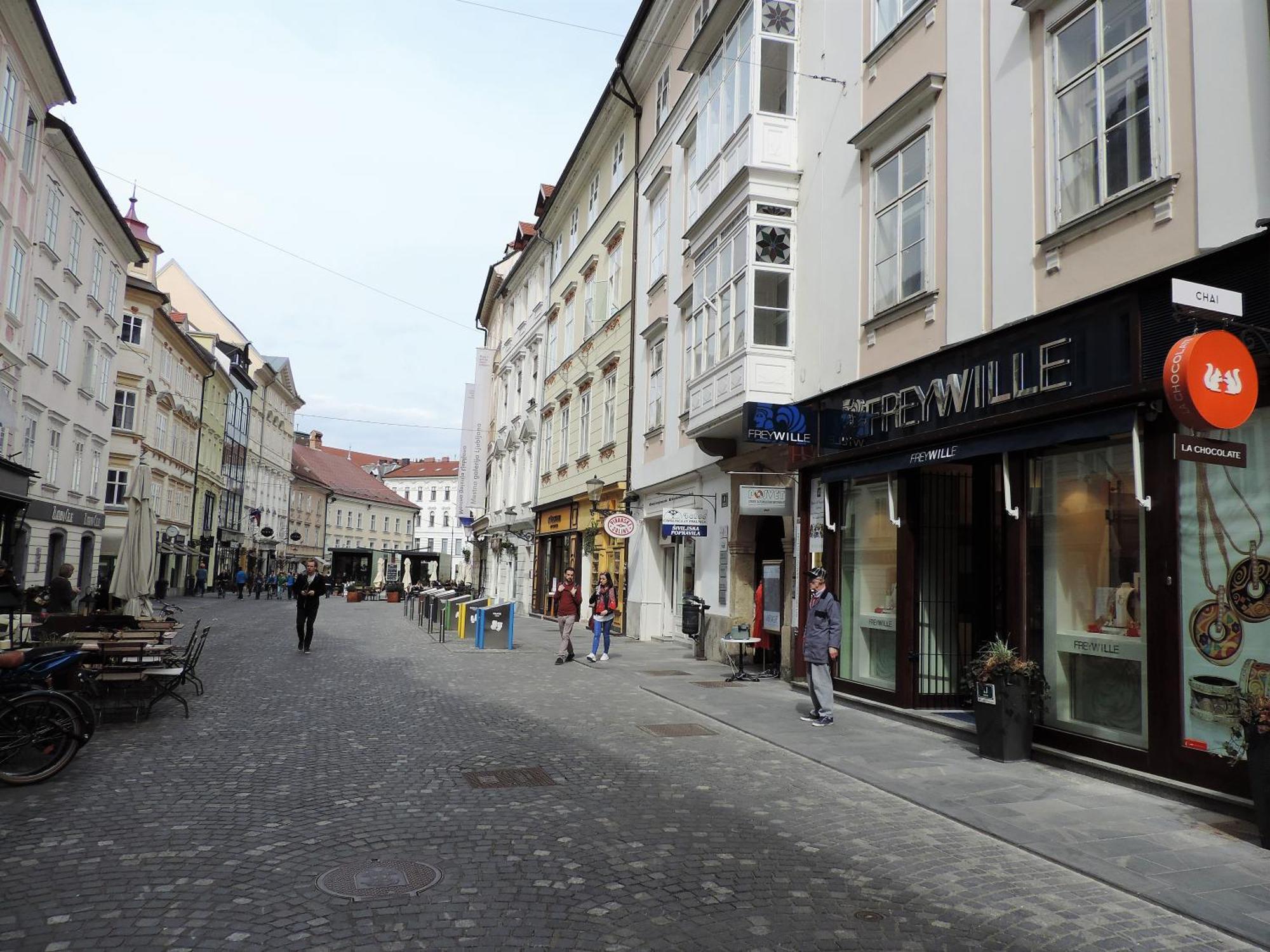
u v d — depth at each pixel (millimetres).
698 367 15938
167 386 43594
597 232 27344
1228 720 6410
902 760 8133
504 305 44562
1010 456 8766
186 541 48375
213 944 3979
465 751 8273
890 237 11453
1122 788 7074
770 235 13781
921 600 10633
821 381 12914
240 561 63812
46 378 25875
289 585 53438
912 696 10438
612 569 24125
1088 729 7793
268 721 9617
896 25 11492
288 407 80000
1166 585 6973
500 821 6004
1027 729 8125
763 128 13852
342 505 96625
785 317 13805
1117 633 7578
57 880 4727
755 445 15586
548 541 31703
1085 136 8258
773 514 13461
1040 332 8344
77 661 7531
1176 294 5875
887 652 10938
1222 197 6766
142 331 38875
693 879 4973
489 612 20016
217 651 17000
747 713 10578
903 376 10594
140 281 38562
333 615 31172
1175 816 6258
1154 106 7422
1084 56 8352
